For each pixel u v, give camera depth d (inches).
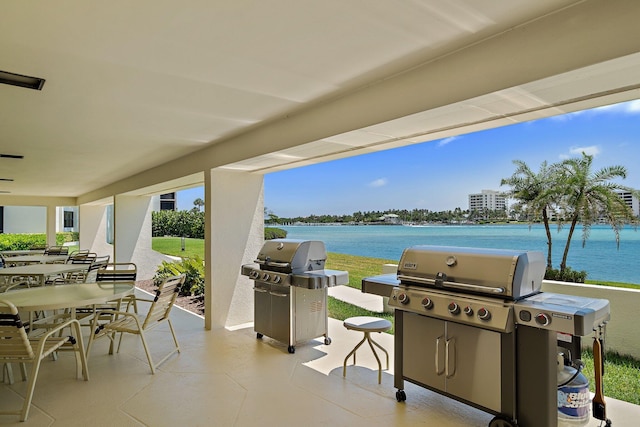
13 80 104.0
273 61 94.2
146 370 136.6
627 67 70.7
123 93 115.0
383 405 110.3
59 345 118.4
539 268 98.2
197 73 100.7
